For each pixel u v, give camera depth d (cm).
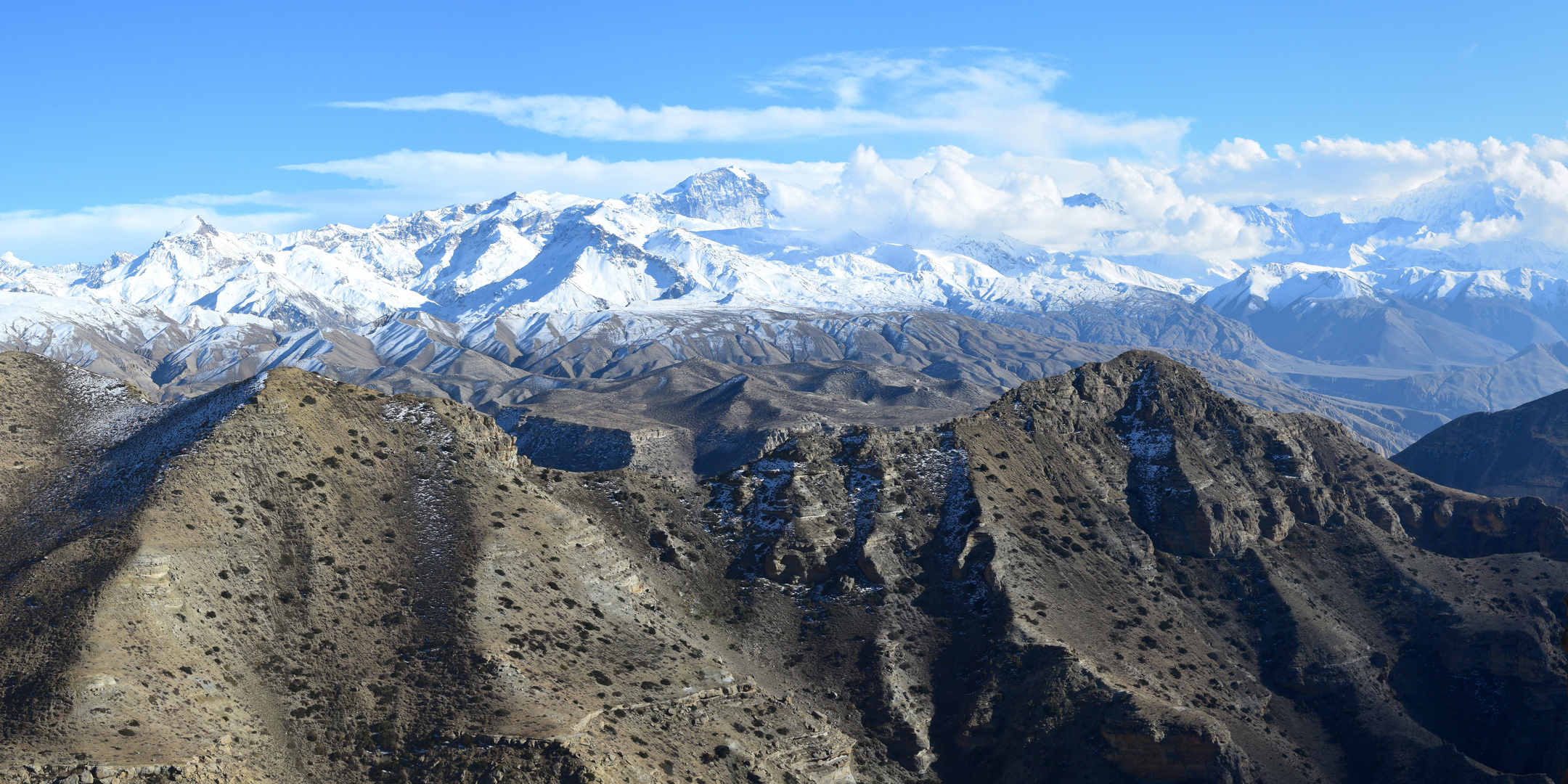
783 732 14925
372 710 13075
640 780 12519
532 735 12538
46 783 10400
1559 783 16500
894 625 18212
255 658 13200
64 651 11956
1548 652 19150
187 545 13938
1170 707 15912
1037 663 16962
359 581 14875
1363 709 18200
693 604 18250
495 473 17938
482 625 14625
